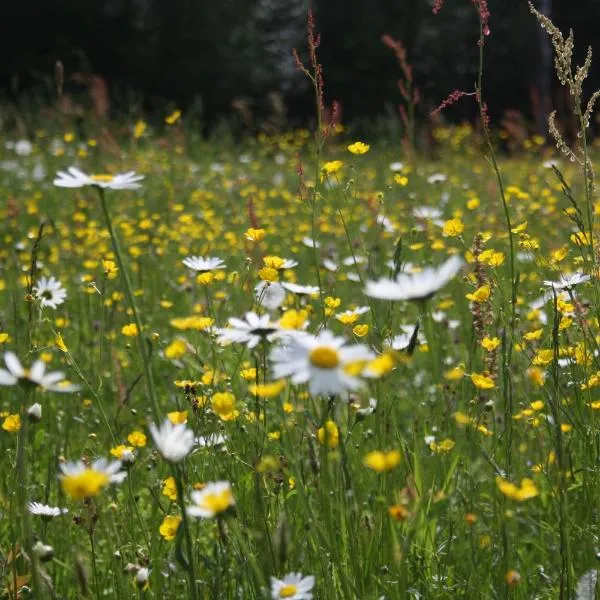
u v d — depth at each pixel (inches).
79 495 81.7
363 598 105.3
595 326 156.9
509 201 295.3
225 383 152.5
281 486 129.3
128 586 120.6
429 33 1227.9
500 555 122.3
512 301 133.6
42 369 93.5
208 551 132.4
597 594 110.4
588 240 136.3
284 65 1314.0
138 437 137.9
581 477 141.6
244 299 213.6
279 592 90.7
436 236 305.6
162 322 255.6
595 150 557.9
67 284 276.4
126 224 332.8
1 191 450.9
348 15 1270.9
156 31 1267.2
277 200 440.8
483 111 137.6
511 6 1163.3
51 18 1237.1
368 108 1242.6
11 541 119.2
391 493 121.1
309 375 83.3
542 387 122.1
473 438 134.2
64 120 578.6
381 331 145.0
